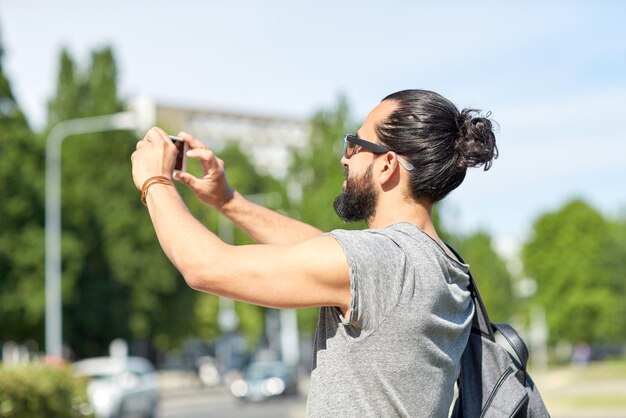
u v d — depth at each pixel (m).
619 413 25.95
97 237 49.09
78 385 14.09
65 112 56.41
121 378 24.22
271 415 30.00
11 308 39.03
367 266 2.22
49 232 32.31
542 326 82.44
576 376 58.19
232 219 3.18
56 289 32.06
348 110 34.41
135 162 2.53
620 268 68.06
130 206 50.53
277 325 76.94
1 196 38.97
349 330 2.25
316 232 3.26
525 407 2.48
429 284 2.27
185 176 3.11
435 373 2.29
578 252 82.00
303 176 34.12
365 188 2.50
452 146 2.47
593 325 80.25
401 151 2.46
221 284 2.24
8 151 39.72
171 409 36.62
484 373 2.48
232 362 74.62
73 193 49.56
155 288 49.56
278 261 2.23
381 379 2.21
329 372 2.25
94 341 48.22
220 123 108.31
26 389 12.35
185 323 51.16
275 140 111.75
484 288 61.81
